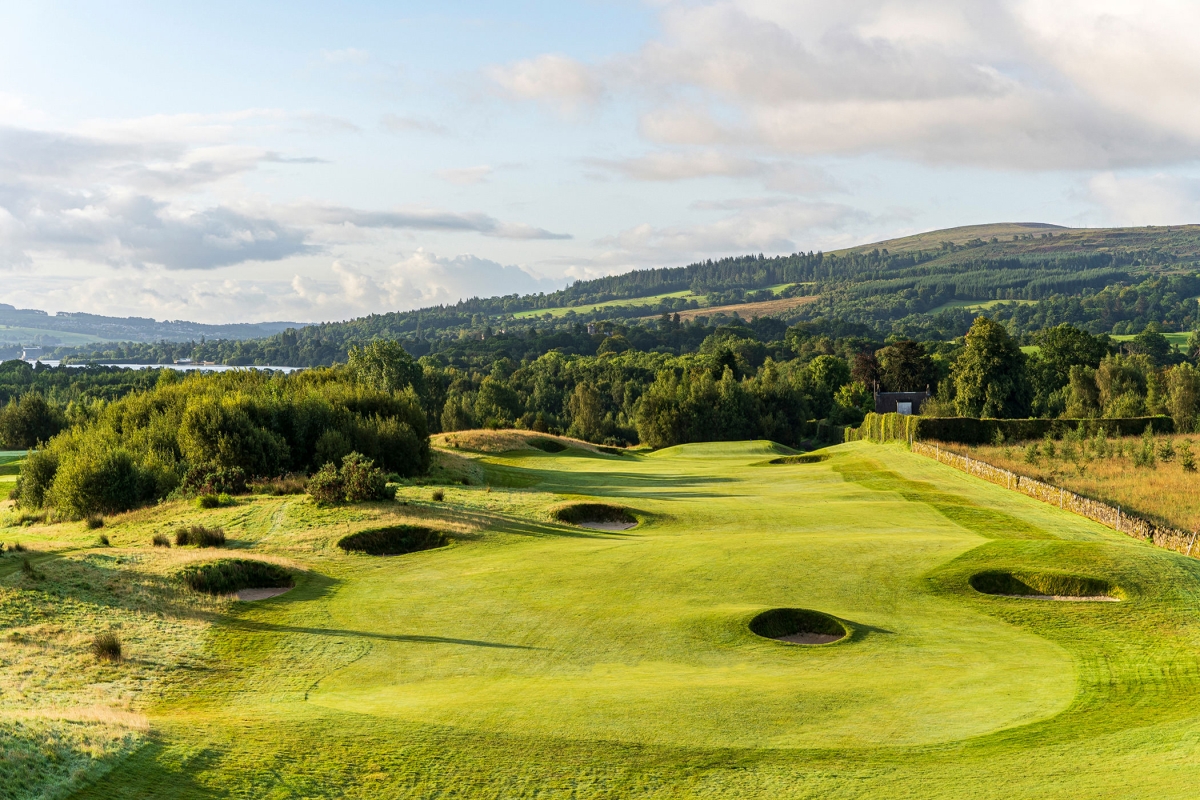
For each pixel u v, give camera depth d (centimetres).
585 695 1576
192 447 4669
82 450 4744
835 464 5972
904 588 2469
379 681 1727
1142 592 2323
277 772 1219
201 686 1698
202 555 2730
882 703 1521
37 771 1123
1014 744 1304
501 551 3091
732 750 1303
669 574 2633
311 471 4916
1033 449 5150
